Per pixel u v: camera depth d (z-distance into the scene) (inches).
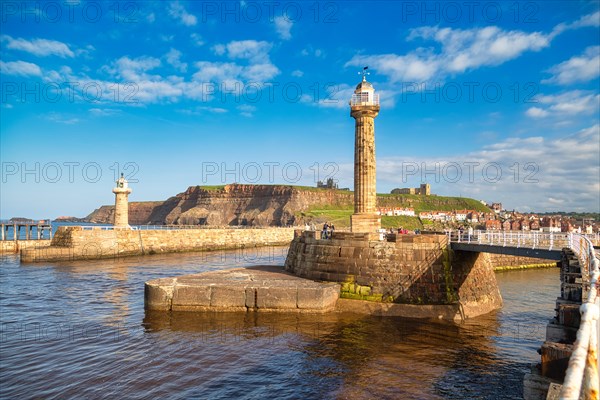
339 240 1135.6
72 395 581.9
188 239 2950.3
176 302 1008.9
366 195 1278.3
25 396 577.0
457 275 1047.0
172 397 577.3
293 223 7086.6
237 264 2142.0
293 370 672.4
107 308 1081.4
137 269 1888.5
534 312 1101.1
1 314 1022.4
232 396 581.9
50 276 1648.6
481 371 677.3
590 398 161.9
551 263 2226.9
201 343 795.4
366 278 1069.8
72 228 2289.6
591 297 242.2
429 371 674.8
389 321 961.5
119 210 2603.3
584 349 142.6
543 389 341.1
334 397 580.4
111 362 703.1
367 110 1270.9
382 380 636.7
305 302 992.9
